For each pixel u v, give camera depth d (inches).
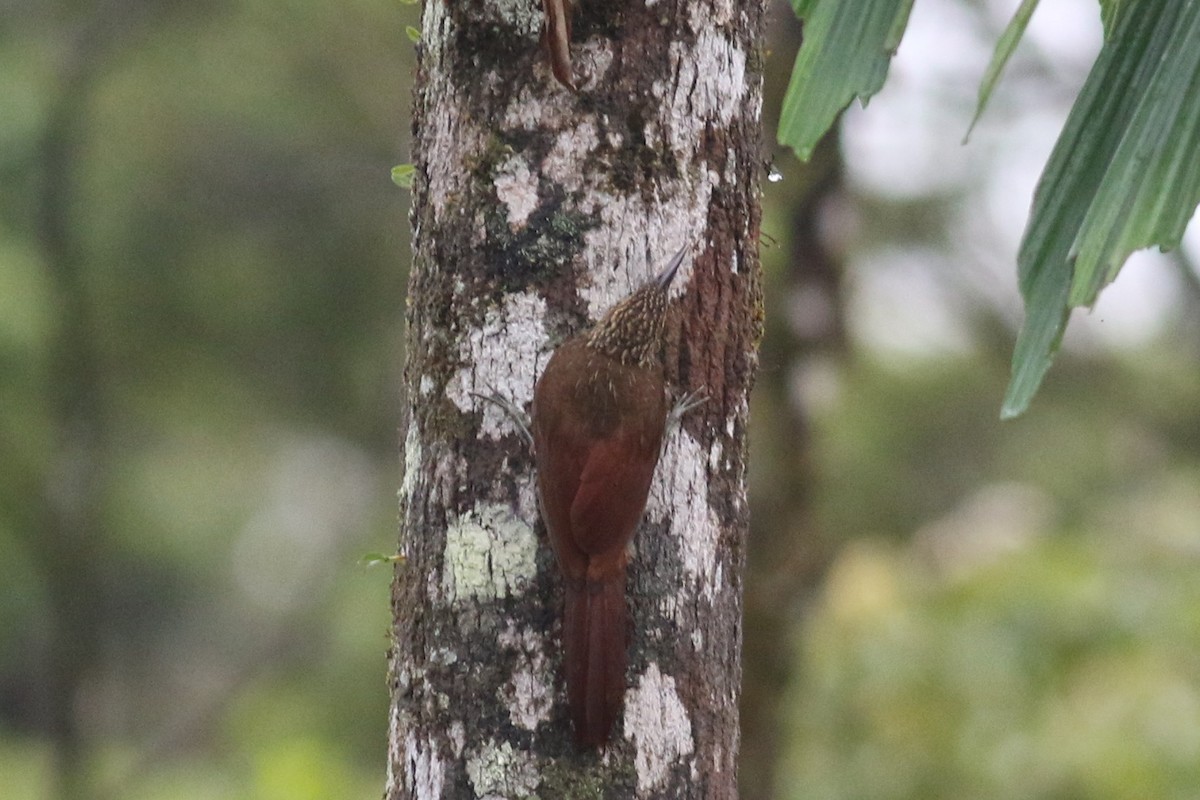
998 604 482.9
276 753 554.3
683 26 227.6
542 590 222.2
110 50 613.6
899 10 205.0
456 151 230.2
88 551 612.1
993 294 639.8
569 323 225.5
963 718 467.8
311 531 877.8
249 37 614.2
